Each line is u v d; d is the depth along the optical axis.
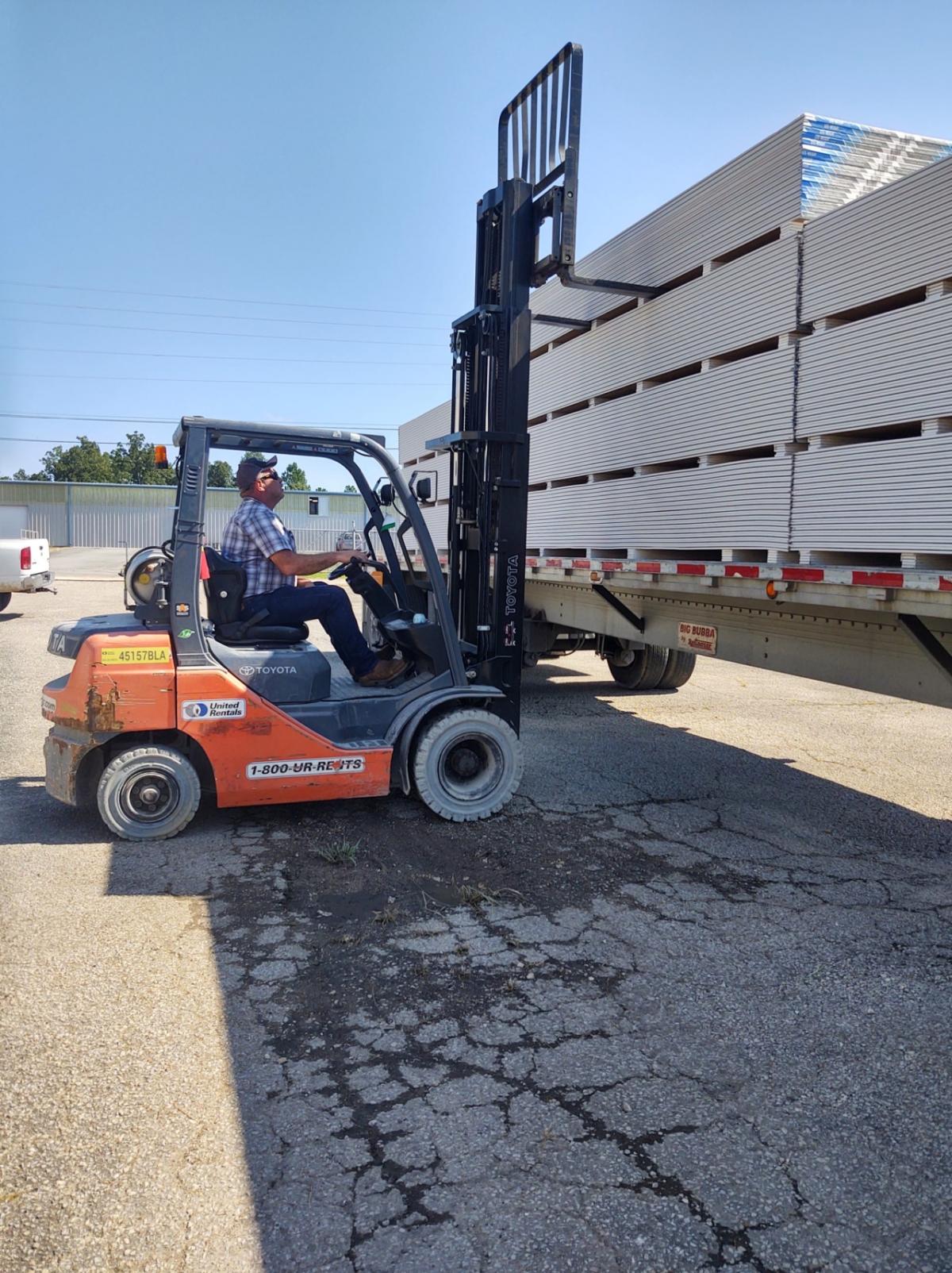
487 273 5.58
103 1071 2.55
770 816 5.08
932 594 3.40
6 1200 2.05
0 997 2.95
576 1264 1.90
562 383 6.60
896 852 4.54
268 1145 2.25
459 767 4.87
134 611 4.64
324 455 4.93
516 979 3.14
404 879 4.04
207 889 3.88
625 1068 2.62
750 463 4.43
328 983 3.09
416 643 4.86
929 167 3.37
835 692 9.17
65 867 4.11
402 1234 1.98
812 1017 2.92
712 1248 1.96
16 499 36.88
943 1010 2.99
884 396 3.60
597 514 6.06
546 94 5.17
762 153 4.34
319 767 4.59
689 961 3.31
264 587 4.85
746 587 4.45
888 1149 2.28
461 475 5.59
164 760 4.41
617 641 8.65
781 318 4.19
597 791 5.48
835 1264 1.92
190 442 4.37
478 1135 2.31
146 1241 1.94
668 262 5.17
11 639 11.39
